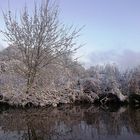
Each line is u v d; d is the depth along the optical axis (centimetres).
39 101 2089
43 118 1769
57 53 2138
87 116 1894
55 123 1642
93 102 2611
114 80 2683
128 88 2688
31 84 2094
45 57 2112
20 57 2125
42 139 1306
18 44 2106
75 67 2420
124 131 1455
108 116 1906
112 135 1381
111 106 2486
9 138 1310
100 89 2667
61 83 2275
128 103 2634
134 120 1756
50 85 2161
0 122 1628
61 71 2238
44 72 2128
